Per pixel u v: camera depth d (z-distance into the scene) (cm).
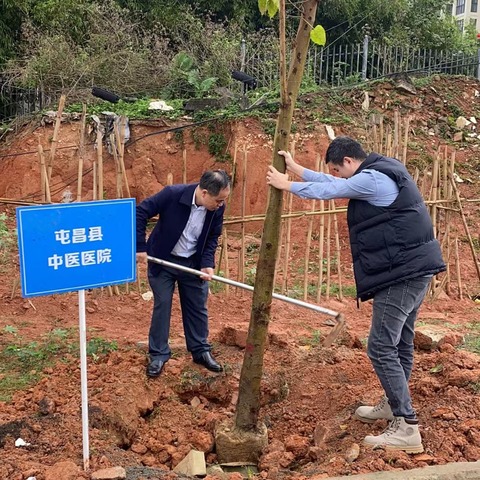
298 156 1052
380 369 376
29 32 1413
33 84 1330
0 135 1223
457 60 1519
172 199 459
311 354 539
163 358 492
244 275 743
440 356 495
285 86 362
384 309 371
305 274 709
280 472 376
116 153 692
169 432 441
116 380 469
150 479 345
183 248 472
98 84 1338
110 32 1434
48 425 399
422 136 1177
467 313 704
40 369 499
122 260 354
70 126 1116
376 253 367
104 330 598
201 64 1444
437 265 370
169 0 1697
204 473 375
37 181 1081
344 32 1827
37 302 665
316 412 463
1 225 790
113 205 345
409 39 1889
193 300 491
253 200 1032
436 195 741
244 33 1706
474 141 1205
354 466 355
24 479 335
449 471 343
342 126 1105
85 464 352
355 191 360
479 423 391
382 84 1249
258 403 407
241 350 548
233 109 1131
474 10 3925
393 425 382
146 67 1367
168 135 1105
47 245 325
